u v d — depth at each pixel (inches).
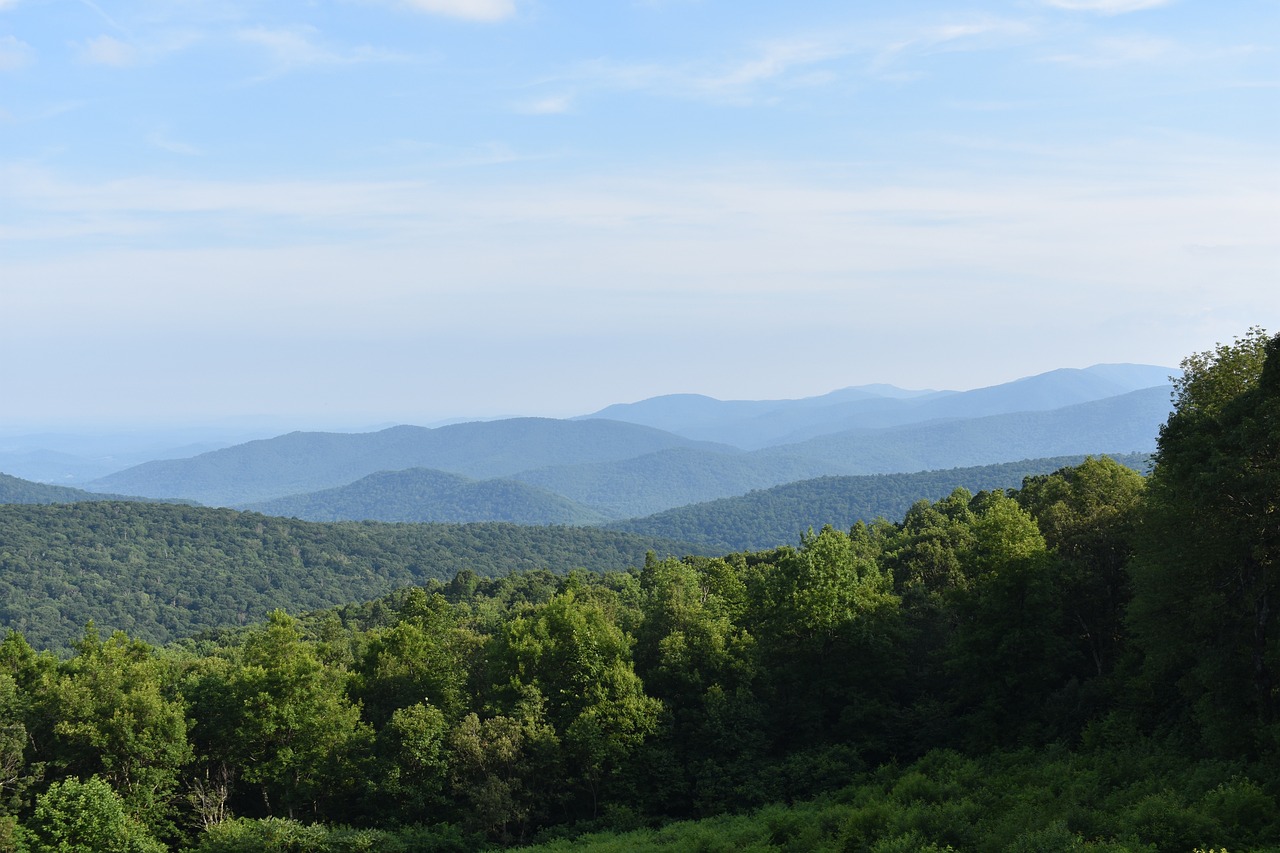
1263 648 1264.8
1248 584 1285.7
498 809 1737.2
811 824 1433.3
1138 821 1028.5
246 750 1868.8
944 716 1838.1
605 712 1877.5
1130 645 1658.5
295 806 1881.2
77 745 1756.9
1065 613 1888.5
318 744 1845.5
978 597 1845.5
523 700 1907.0
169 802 1833.2
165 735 1795.0
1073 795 1206.3
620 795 1868.8
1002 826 1117.1
